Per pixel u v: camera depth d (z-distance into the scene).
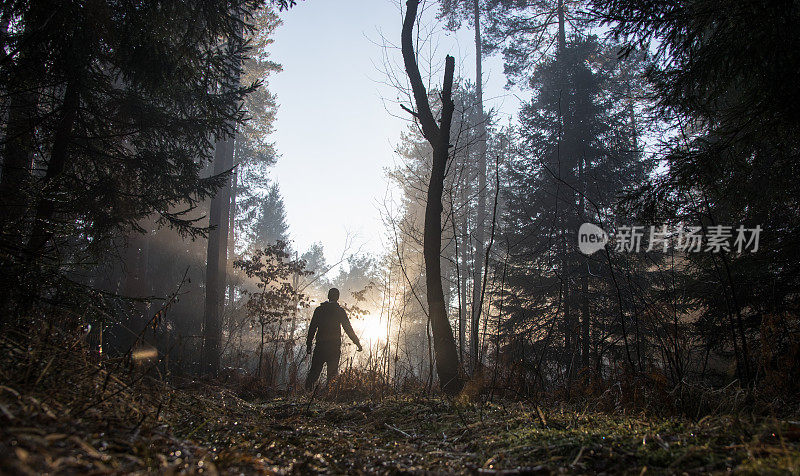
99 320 4.31
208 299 14.68
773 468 1.74
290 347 10.86
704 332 7.96
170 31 7.06
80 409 2.25
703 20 4.84
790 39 4.35
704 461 2.02
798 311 6.67
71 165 7.21
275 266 12.24
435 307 6.59
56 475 1.35
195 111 8.21
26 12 5.77
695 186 5.53
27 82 6.20
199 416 3.20
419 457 2.48
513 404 4.46
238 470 1.83
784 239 7.99
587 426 3.03
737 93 6.45
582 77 17.52
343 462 2.38
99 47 6.65
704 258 7.98
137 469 1.63
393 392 6.18
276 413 4.40
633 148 16.61
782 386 3.85
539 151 16.91
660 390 3.63
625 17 4.89
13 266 3.73
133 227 7.51
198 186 8.27
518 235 15.60
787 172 6.31
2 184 4.79
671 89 5.36
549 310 13.45
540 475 1.98
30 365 2.46
